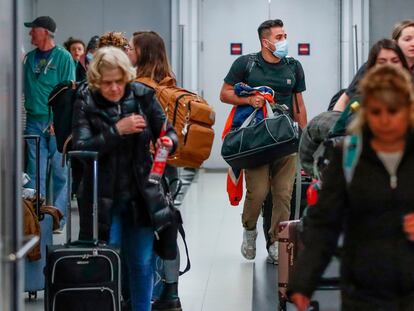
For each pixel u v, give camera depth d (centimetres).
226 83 787
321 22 1627
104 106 518
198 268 785
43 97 927
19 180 354
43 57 934
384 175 339
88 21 1559
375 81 326
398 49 506
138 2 1569
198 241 913
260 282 730
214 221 1041
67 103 564
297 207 713
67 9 1552
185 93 618
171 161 614
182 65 1542
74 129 518
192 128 609
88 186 512
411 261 339
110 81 512
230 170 781
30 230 632
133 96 526
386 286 342
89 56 1069
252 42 1634
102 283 497
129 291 581
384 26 1609
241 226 1005
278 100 789
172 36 1571
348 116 493
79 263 496
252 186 759
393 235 340
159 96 609
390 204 339
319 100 1633
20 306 350
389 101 322
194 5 1598
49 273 496
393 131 328
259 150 726
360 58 1596
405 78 328
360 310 344
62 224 946
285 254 550
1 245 341
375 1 1608
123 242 535
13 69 354
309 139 539
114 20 1566
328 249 354
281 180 762
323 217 352
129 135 519
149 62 618
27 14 1485
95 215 505
